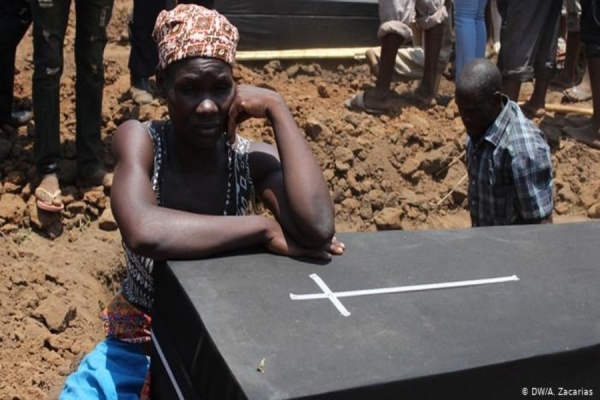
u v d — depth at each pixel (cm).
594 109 711
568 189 668
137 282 277
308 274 243
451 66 807
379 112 689
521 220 412
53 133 514
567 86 816
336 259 256
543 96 739
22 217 513
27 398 406
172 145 279
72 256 505
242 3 735
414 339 208
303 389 183
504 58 701
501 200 413
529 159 395
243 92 276
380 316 219
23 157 552
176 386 231
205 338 207
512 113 402
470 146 421
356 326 213
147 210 252
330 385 185
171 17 260
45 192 508
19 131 589
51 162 518
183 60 258
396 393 191
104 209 536
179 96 260
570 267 257
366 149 639
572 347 208
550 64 721
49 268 486
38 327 450
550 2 683
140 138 274
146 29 625
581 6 689
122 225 252
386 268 251
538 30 686
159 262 251
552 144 705
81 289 484
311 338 206
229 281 234
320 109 670
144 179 264
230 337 204
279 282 236
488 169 409
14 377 418
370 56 744
